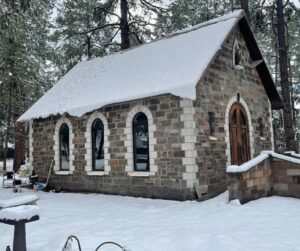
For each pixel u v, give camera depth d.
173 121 12.69
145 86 13.48
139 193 13.62
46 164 18.00
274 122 30.45
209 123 13.43
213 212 9.61
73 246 6.99
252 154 15.74
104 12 23.11
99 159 15.61
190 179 12.09
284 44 19.66
